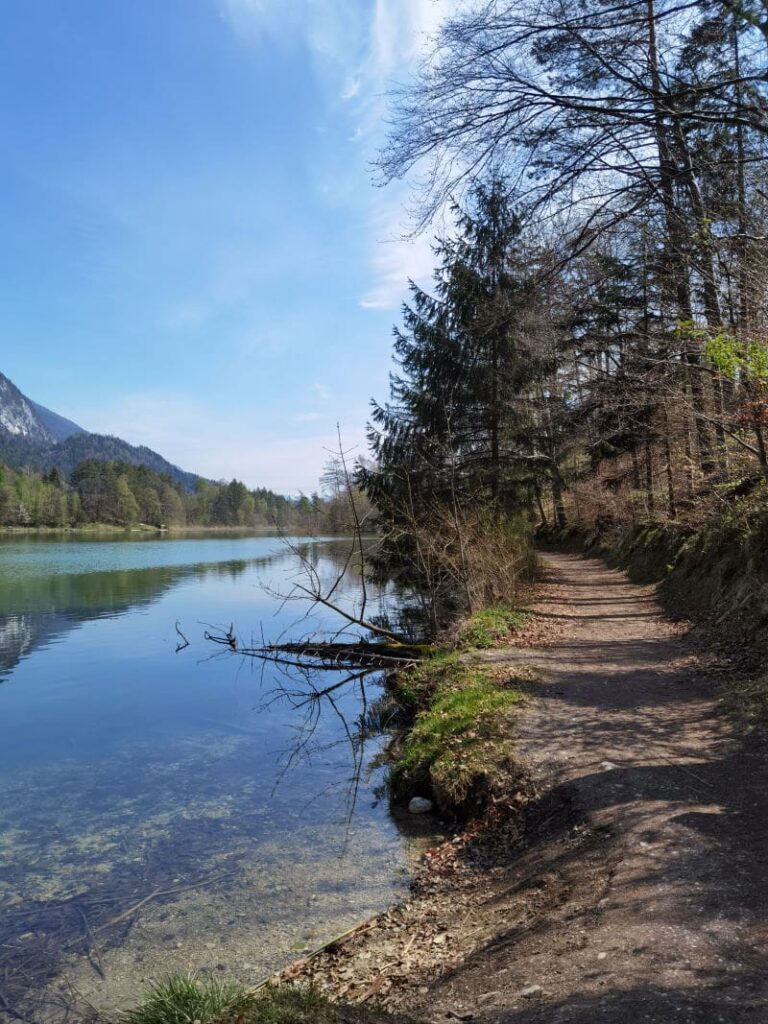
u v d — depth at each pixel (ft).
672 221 31.30
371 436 63.21
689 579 44.19
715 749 18.86
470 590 47.01
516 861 15.97
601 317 47.85
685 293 36.60
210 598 83.71
